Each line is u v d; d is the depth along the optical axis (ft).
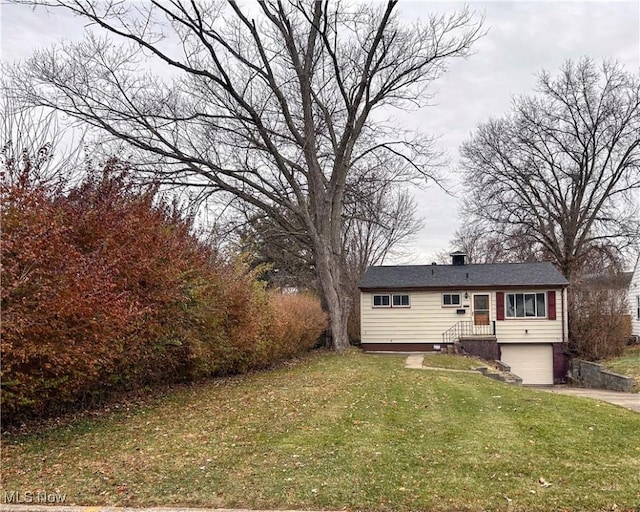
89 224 25.80
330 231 75.36
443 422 26.43
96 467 18.35
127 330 25.68
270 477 17.29
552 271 85.35
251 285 48.73
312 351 75.20
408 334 85.61
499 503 15.26
